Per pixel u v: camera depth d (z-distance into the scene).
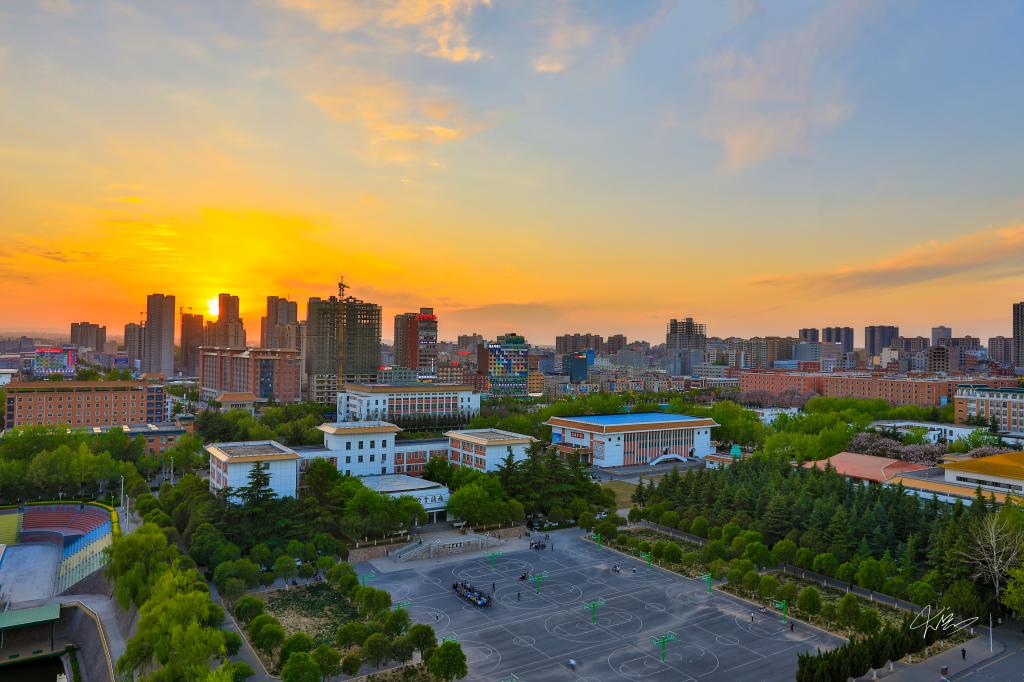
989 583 126.12
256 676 101.62
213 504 156.88
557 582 143.25
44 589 148.50
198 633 96.62
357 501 164.75
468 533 175.38
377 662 100.50
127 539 129.38
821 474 195.12
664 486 199.38
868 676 102.25
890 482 190.50
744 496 174.38
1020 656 108.88
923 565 146.25
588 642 114.00
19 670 120.62
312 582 141.38
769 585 128.00
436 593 136.00
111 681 105.62
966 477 176.50
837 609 125.06
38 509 193.62
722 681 100.88
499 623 121.62
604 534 171.12
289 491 175.88
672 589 139.38
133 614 123.44
